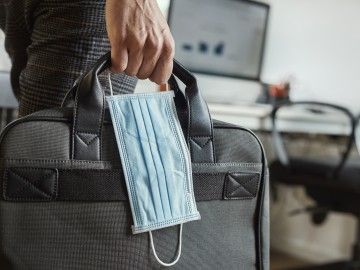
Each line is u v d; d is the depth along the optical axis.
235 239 0.65
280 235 2.33
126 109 0.59
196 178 0.62
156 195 0.58
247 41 2.04
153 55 0.58
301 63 2.30
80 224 0.54
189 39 1.86
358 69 2.27
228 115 1.43
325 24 2.31
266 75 2.21
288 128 1.63
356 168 1.47
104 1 0.68
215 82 2.00
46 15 0.69
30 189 0.52
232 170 0.65
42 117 0.53
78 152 0.54
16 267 0.51
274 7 2.19
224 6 1.95
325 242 2.14
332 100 2.31
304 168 1.57
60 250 0.53
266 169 0.69
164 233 0.58
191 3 1.84
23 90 0.71
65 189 0.53
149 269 0.57
